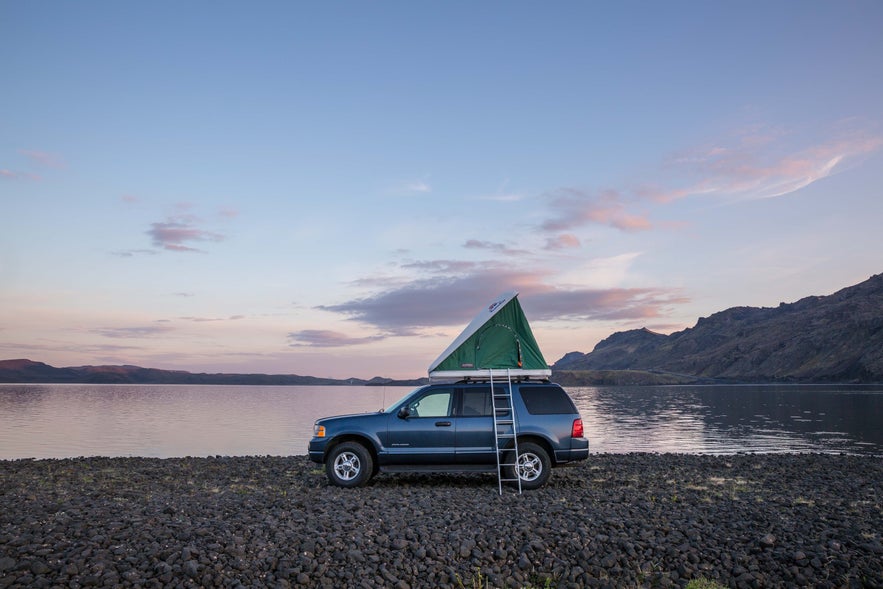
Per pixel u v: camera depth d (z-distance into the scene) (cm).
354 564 692
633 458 1795
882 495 1158
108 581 621
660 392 19825
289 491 1173
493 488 1220
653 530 817
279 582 636
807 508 991
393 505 990
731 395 15925
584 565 696
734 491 1184
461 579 664
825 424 4988
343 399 13850
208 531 787
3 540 722
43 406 8781
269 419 5753
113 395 16938
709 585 649
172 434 3912
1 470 1512
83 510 941
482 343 1296
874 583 638
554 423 1220
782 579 661
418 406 1246
